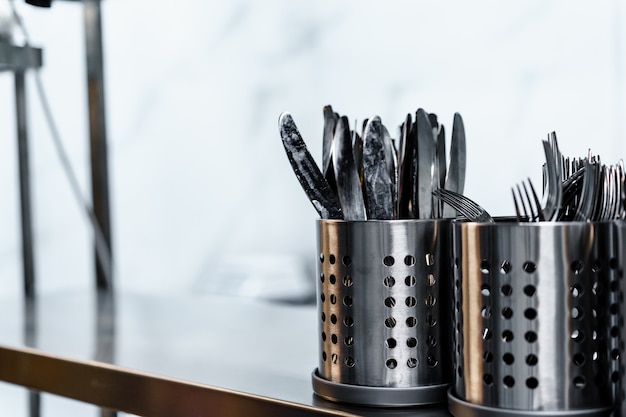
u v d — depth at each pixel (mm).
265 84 2475
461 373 470
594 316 437
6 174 2367
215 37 2541
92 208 1336
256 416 550
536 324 431
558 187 441
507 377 440
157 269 2668
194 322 958
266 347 779
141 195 2672
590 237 433
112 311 1057
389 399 500
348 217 512
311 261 2414
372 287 501
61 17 2404
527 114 2041
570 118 1975
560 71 1982
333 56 2361
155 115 2643
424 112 504
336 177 509
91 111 1322
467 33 2123
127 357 722
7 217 2385
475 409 451
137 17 2625
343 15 2334
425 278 504
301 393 558
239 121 2516
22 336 850
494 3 2072
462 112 2154
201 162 2586
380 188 506
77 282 2457
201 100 2570
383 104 2283
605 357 441
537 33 2010
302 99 2418
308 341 814
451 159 541
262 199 2490
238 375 634
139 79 2648
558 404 432
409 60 2232
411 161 516
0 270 2395
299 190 2416
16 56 1125
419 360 504
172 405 618
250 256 2514
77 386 708
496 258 440
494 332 444
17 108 1315
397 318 500
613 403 443
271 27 2449
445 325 511
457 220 484
